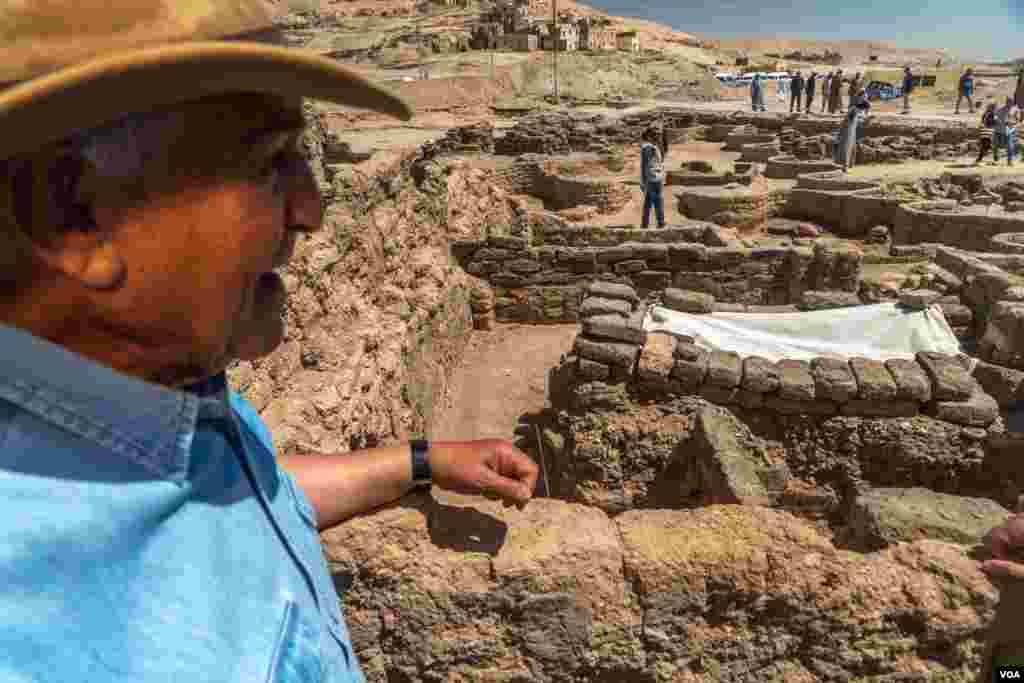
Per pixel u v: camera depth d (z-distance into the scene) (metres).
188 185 0.56
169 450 0.62
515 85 43.78
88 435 0.57
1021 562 1.92
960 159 21.41
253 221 0.61
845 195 15.91
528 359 9.88
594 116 27.42
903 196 16.19
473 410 8.53
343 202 6.76
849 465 5.53
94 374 0.57
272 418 4.47
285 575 0.78
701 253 10.27
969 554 2.01
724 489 4.85
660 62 52.81
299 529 0.94
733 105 38.78
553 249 10.61
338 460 1.56
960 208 14.55
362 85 0.59
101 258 0.54
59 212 0.52
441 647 1.97
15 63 0.44
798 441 5.62
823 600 1.93
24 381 0.55
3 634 0.45
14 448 0.54
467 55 50.44
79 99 0.45
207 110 0.55
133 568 0.56
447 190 11.39
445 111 33.34
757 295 10.36
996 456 5.23
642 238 12.17
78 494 0.55
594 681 2.05
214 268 0.60
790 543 1.98
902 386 5.23
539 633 1.97
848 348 6.66
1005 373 6.16
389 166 8.45
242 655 0.64
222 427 0.79
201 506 0.68
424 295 8.34
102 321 0.59
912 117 28.25
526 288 10.88
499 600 1.93
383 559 1.90
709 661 2.01
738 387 5.61
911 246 12.44
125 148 0.51
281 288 0.76
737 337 6.68
